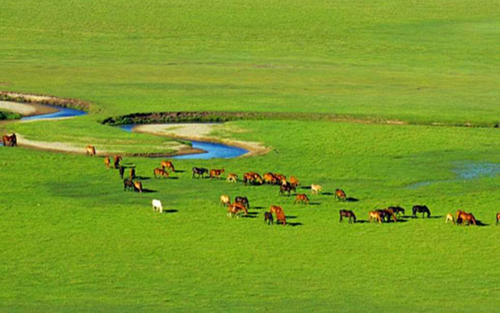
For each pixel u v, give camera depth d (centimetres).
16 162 5641
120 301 3356
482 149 6366
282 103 8112
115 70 10188
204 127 7031
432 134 6806
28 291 3466
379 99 8494
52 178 5294
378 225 4406
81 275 3662
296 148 6331
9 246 4034
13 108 7875
